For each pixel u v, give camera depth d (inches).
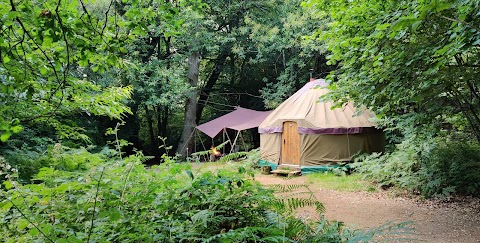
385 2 182.7
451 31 124.6
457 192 303.4
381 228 115.6
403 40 175.3
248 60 743.7
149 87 596.7
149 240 82.0
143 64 600.1
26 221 76.9
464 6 110.2
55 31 86.0
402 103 230.2
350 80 215.6
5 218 83.1
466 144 329.1
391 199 304.8
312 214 243.9
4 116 126.3
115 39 108.6
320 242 106.5
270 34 602.2
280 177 451.8
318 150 454.3
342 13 204.8
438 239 194.9
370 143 456.4
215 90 800.3
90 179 88.0
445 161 313.9
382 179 352.2
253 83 794.2
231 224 105.7
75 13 98.7
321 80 523.2
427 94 185.5
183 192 96.7
